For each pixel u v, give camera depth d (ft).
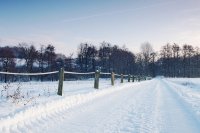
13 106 26.63
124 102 40.22
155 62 444.55
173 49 438.40
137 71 408.05
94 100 41.06
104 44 354.33
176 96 52.60
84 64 327.47
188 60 434.30
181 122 25.40
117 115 28.60
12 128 20.77
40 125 22.68
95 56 338.54
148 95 53.52
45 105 28.76
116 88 67.82
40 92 40.16
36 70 258.16
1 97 31.65
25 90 42.52
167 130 22.00
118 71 360.07
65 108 31.60
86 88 54.13
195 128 22.97
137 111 31.58
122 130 21.70
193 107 34.58
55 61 275.59
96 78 56.03
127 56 386.11
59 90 37.86
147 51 437.17
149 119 26.61
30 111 25.38
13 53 220.64
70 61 283.79
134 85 96.07
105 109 32.68
